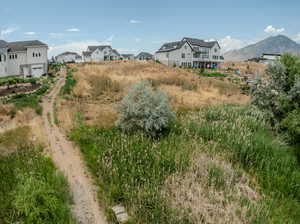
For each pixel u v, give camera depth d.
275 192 5.19
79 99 12.86
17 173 4.80
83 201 4.45
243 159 6.30
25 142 6.59
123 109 7.50
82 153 6.43
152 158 5.70
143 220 3.94
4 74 27.44
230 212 4.20
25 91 15.62
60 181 4.71
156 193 4.45
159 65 35.66
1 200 4.04
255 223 4.07
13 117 9.22
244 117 8.65
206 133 7.43
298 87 7.34
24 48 28.52
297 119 6.80
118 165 5.39
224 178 5.18
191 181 5.00
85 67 30.75
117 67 30.12
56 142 7.12
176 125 7.89
